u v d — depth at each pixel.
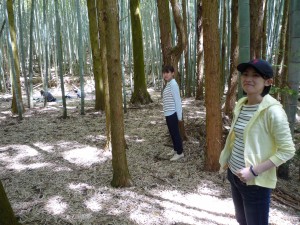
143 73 7.91
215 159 3.64
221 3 7.57
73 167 3.88
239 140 1.78
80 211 2.85
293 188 3.28
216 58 3.34
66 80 12.22
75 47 14.52
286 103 3.24
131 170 3.76
